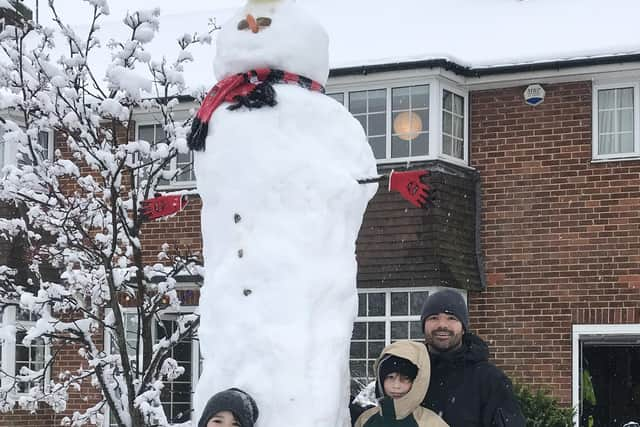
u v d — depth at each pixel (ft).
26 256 32.19
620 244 42.65
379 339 44.55
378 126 45.32
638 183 42.63
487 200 45.09
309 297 14.30
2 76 27.99
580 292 43.06
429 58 43.65
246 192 14.61
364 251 44.73
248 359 14.20
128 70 27.55
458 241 44.24
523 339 43.80
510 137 44.86
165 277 29.81
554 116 44.19
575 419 41.47
